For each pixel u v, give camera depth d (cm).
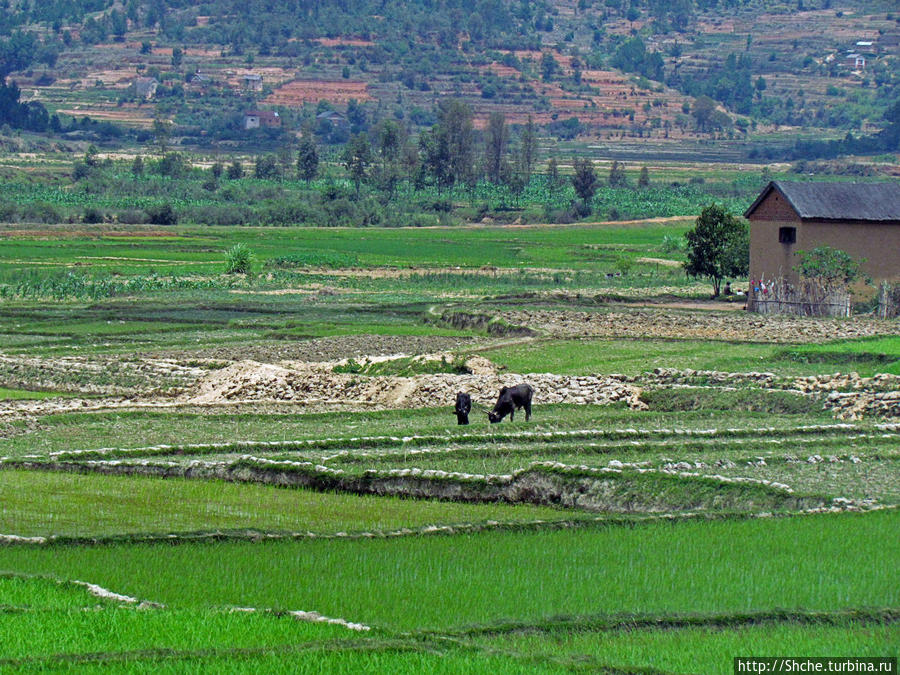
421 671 6072
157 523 9669
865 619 7012
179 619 6969
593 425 13312
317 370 18112
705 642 6662
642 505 10062
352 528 9456
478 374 17225
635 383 16212
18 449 12950
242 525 9600
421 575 7969
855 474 10775
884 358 17200
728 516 9269
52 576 7919
